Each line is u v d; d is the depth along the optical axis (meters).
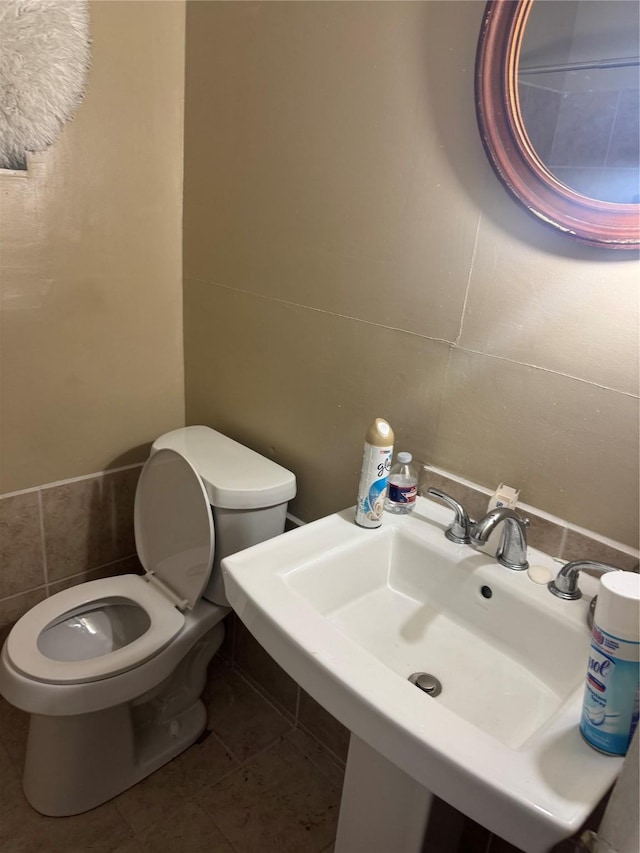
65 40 1.38
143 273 1.68
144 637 1.40
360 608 1.10
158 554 1.61
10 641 1.36
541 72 0.90
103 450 1.75
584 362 0.96
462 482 1.17
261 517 1.44
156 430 1.85
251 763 1.60
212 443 1.61
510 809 0.65
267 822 1.46
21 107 1.37
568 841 0.72
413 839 0.99
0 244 1.42
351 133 1.21
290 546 1.06
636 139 0.83
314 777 1.58
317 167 1.30
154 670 1.39
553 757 0.70
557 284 0.96
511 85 0.93
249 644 1.81
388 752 0.75
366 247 1.24
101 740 1.41
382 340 1.26
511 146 0.95
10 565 1.67
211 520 1.42
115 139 1.52
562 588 0.96
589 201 0.89
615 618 0.67
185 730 1.64
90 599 1.52
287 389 1.51
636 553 0.95
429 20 1.04
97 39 1.43
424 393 1.20
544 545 1.06
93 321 1.62
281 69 1.32
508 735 0.87
